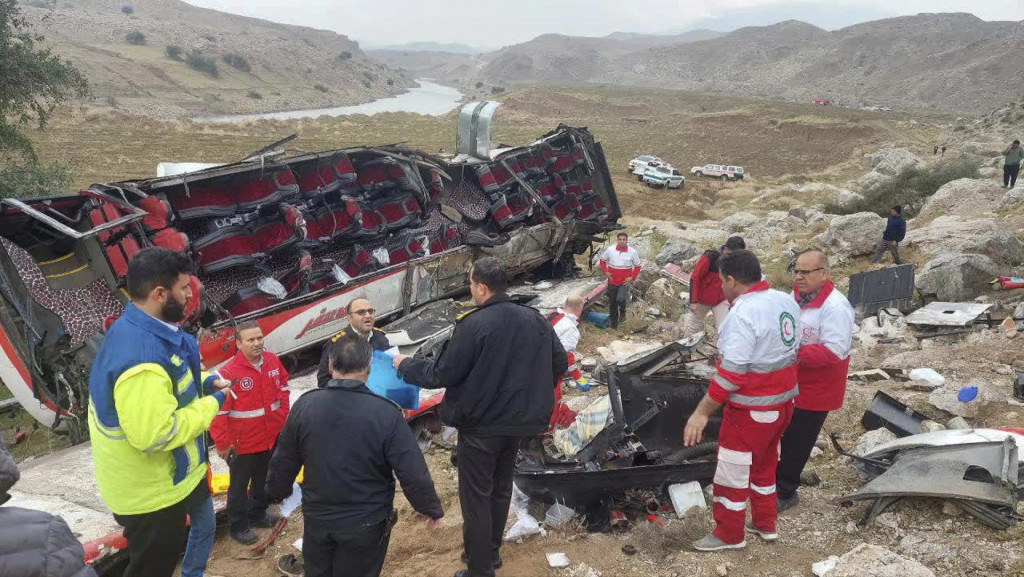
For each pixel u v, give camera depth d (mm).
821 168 56312
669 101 110375
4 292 6730
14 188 15273
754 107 89750
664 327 10516
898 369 7316
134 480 3119
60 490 5391
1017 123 57812
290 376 8375
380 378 4902
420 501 3271
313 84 148625
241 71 136625
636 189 41250
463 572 4086
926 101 159375
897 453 4801
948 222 16469
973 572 3646
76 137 48938
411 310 9570
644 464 4988
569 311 7352
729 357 3752
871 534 4230
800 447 4555
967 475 4285
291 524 5164
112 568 4406
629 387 5328
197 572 3793
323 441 3141
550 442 5582
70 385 6988
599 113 99625
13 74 14977
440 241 10758
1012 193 17438
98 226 6664
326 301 8320
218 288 8320
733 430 3965
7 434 8930
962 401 5926
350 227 9406
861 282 10656
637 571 4082
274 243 8492
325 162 9297
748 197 40500
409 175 10258
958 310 8930
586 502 4711
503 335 3590
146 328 3014
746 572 3939
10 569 1981
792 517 4605
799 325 3932
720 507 4133
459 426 3756
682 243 17094
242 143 53906
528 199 12000
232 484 4801
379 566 3396
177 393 3188
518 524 4582
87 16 144625
